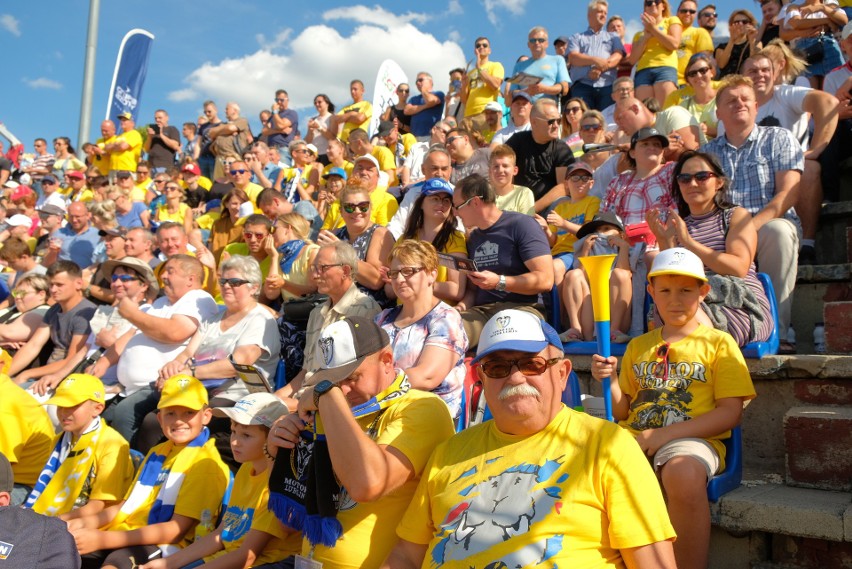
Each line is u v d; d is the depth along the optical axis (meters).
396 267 4.03
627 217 5.30
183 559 3.53
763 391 3.86
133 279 6.26
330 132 12.20
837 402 3.62
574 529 2.40
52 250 9.12
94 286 7.04
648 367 3.55
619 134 7.33
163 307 5.84
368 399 2.91
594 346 4.55
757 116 5.82
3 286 8.37
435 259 4.10
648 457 3.32
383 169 9.49
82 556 3.76
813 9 7.33
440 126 9.52
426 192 5.24
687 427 3.26
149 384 5.50
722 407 3.30
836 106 5.51
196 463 3.95
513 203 6.07
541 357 2.60
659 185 5.21
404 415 2.86
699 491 3.03
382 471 2.65
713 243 4.38
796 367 3.71
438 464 2.74
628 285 4.61
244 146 12.78
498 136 8.14
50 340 7.00
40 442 5.07
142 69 14.96
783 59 5.93
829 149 5.58
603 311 3.40
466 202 4.93
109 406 5.61
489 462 2.62
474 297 5.06
